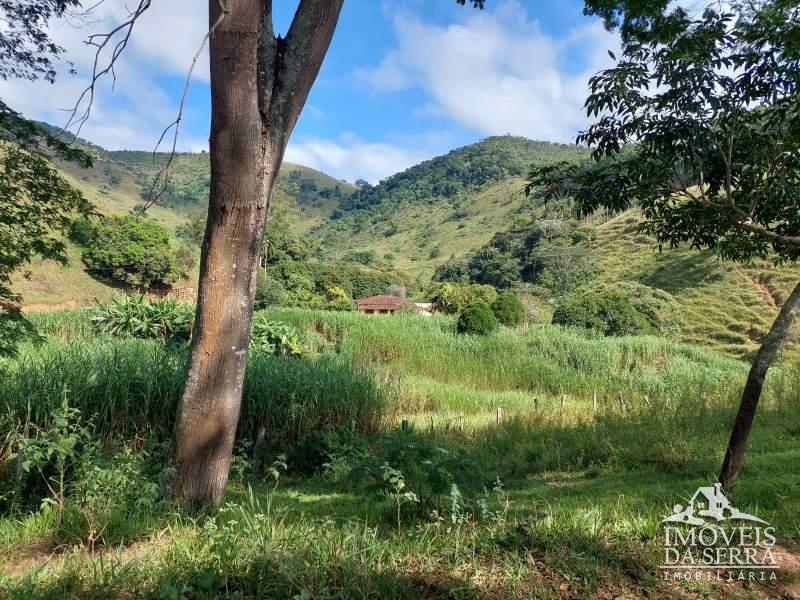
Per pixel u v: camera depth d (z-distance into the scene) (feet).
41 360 25.90
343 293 161.58
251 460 23.50
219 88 12.19
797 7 12.30
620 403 34.42
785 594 9.39
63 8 18.67
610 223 199.82
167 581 8.36
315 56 13.67
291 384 29.14
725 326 111.14
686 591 9.43
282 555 9.04
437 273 261.85
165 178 9.04
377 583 8.94
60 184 19.60
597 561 10.21
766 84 12.92
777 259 17.07
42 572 9.19
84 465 13.71
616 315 77.87
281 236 198.80
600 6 14.33
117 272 146.72
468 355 59.16
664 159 13.91
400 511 13.82
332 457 23.02
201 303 13.46
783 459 18.21
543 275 170.50
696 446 20.26
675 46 12.87
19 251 19.24
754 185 14.66
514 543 11.05
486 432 29.19
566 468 21.59
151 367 25.32
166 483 13.52
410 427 15.33
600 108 13.92
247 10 11.85
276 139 13.35
